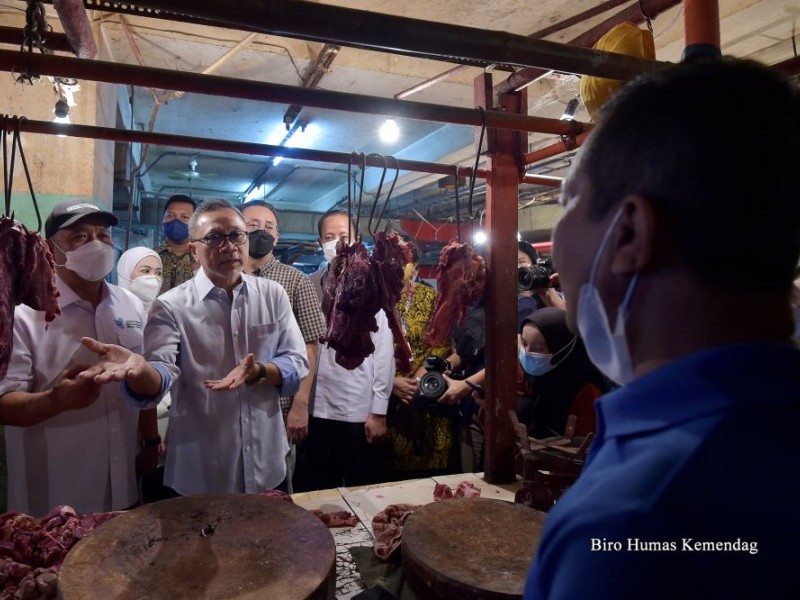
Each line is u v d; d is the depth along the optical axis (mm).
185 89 1365
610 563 425
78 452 1994
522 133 2287
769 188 455
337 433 3109
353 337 1996
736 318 478
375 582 1413
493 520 1536
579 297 597
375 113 1571
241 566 1222
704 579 400
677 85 506
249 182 9828
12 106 3234
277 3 1035
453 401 2695
